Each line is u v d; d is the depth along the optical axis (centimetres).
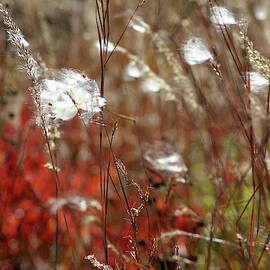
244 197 113
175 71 111
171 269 99
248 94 93
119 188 121
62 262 114
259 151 95
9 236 118
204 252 110
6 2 107
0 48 106
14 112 120
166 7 123
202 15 107
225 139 120
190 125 125
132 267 100
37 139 118
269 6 122
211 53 97
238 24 94
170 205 110
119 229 112
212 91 119
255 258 101
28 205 118
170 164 108
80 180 122
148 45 128
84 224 109
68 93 86
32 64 87
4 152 121
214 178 109
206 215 112
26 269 115
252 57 90
